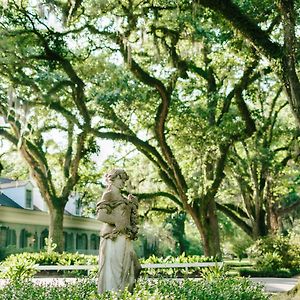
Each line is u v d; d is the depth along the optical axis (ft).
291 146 104.06
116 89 81.66
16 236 139.13
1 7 77.05
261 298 32.94
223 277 39.91
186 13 66.23
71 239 166.71
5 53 76.07
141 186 119.03
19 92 83.05
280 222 130.00
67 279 64.28
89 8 69.56
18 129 91.97
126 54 81.30
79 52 85.71
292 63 44.96
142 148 96.63
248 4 57.67
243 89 92.22
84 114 87.76
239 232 173.06
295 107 44.75
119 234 28.32
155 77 90.94
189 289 31.07
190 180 92.22
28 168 111.55
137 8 71.31
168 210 122.11
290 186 114.93
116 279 27.91
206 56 88.33
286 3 45.06
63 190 104.88
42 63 86.38
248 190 111.45
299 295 37.70
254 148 94.17
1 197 139.44
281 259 94.12
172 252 187.93
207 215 95.45
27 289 32.19
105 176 29.35
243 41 66.13
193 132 86.63
